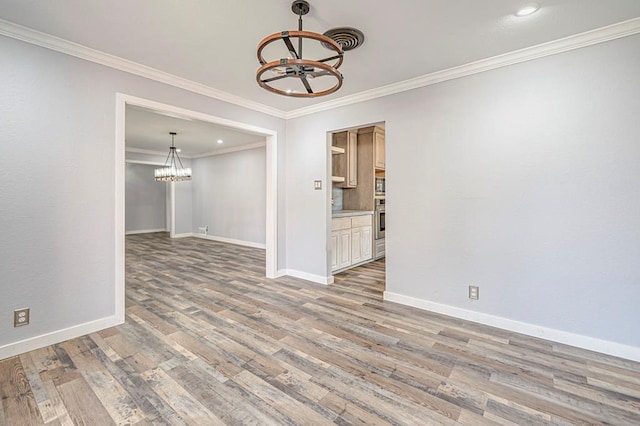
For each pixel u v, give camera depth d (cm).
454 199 291
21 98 221
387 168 334
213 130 562
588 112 228
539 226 250
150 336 250
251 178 737
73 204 246
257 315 296
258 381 191
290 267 445
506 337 251
